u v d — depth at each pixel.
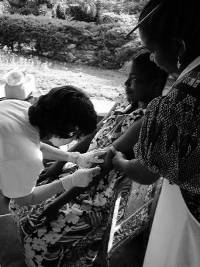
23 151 2.01
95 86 6.73
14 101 2.22
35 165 2.02
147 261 1.79
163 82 2.07
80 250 2.33
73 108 1.95
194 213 1.46
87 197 2.22
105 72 8.15
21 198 2.11
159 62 1.39
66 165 2.64
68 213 2.22
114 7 10.11
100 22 9.89
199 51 1.28
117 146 1.93
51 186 2.11
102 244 2.34
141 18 1.38
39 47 8.93
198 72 1.26
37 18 9.22
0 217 3.02
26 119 2.10
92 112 2.00
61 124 1.97
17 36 8.92
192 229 1.51
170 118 1.28
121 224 2.46
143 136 1.38
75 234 2.25
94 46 8.77
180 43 1.29
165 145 1.31
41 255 2.28
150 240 1.77
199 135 1.24
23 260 2.71
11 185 2.04
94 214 2.23
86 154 2.36
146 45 1.37
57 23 8.96
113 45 8.49
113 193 2.21
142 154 1.39
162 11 1.27
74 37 8.82
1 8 10.57
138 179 1.74
